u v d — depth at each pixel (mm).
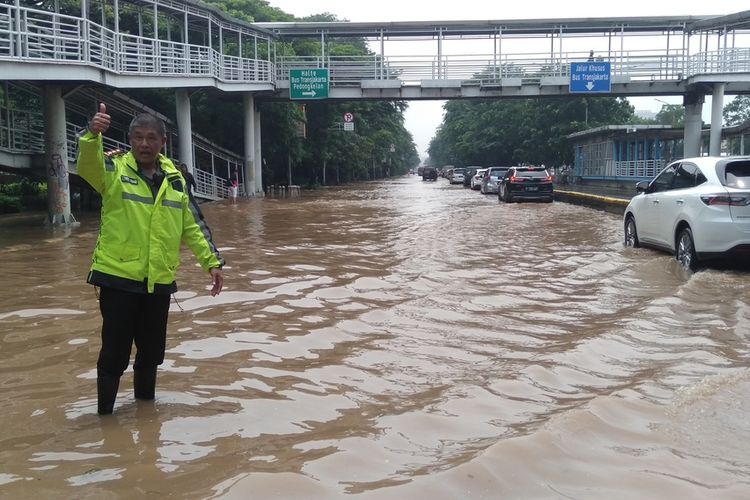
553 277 9000
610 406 4105
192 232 4320
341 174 69688
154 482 3162
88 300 7551
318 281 8688
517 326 6352
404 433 3807
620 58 34594
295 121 43438
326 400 4375
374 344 5730
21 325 6383
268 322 6500
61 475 3248
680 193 9711
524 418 4043
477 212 21516
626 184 35594
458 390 4555
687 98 34688
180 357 5359
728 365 5082
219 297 7664
